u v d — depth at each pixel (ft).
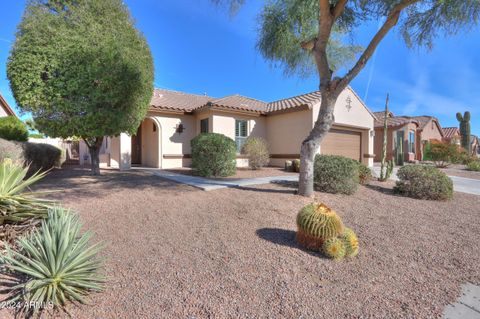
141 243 13.97
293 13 24.91
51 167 39.58
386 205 24.04
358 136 55.77
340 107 50.31
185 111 48.14
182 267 11.89
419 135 86.07
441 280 12.15
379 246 15.49
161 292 10.06
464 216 22.26
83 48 23.95
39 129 25.40
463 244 16.33
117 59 25.35
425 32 24.04
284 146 49.65
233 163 35.19
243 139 50.67
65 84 23.54
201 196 22.62
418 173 28.09
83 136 27.71
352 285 11.33
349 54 30.09
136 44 28.45
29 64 22.57
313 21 26.61
